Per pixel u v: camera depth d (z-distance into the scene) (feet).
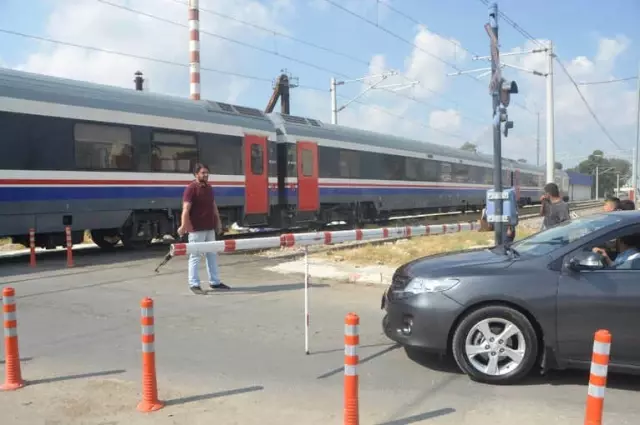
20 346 19.84
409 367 17.69
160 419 13.71
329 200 67.21
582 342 15.65
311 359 18.60
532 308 15.79
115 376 16.81
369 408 14.48
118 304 26.53
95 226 42.11
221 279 33.78
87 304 26.48
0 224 36.63
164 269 36.83
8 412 14.14
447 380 16.51
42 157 38.58
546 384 16.12
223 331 22.00
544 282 15.93
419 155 87.51
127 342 20.43
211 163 50.96
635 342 15.30
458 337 16.33
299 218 63.31
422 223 86.22
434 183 92.27
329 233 23.79
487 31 33.78
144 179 45.01
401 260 41.47
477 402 14.87
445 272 16.84
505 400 14.98
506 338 16.08
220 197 51.72
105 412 14.12
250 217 56.59
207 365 17.92
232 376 16.89
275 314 24.89
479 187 111.14
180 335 21.38
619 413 14.15
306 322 19.24
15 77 38.11
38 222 38.63
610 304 15.39
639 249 16.29
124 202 43.68
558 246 16.89
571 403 14.76
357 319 12.49
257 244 21.94
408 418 13.85
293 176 62.03
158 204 46.19
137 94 46.14
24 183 37.60
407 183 83.82
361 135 74.54
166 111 47.16
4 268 37.14
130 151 44.14
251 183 55.06
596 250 16.34
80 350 19.44
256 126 56.24
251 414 14.06
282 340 20.84
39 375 16.87
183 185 48.11
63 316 24.16
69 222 40.32
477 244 51.80
